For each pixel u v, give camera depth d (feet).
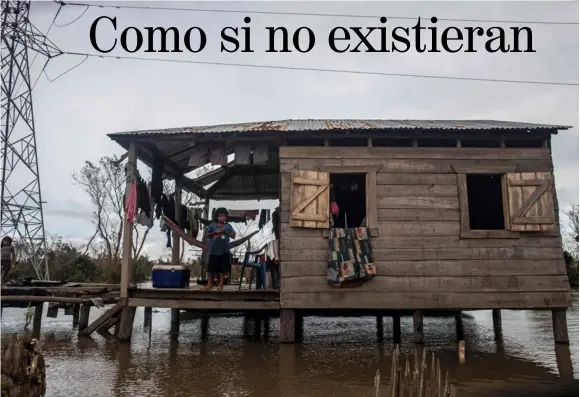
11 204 76.43
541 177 31.14
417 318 31.73
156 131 32.42
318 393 20.12
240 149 32.63
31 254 77.15
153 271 33.24
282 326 30.25
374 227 30.73
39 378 15.97
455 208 31.24
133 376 22.79
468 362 26.27
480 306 30.04
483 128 30.63
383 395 19.49
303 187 30.66
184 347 30.78
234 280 54.13
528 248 30.83
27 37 75.15
